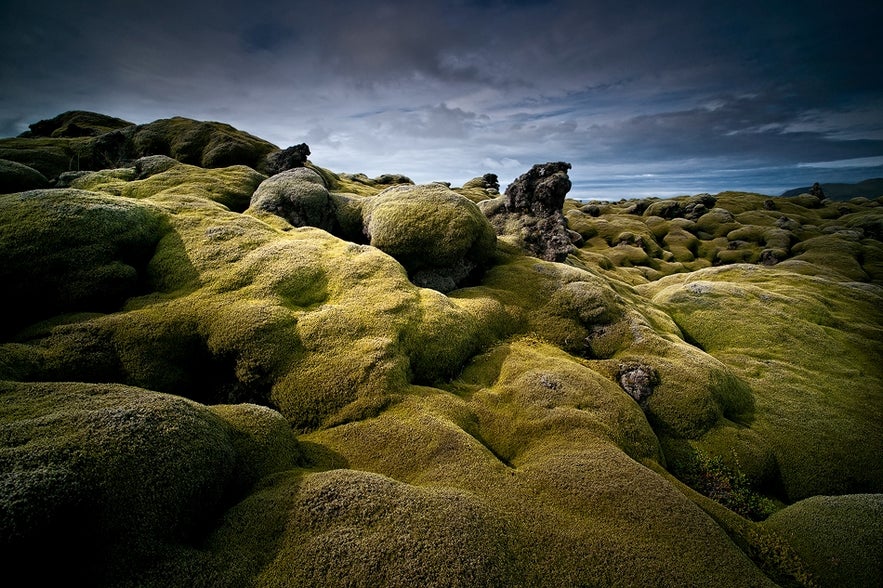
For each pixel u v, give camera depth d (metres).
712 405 26.25
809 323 40.28
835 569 15.69
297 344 22.08
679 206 144.75
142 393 13.80
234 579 9.78
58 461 9.41
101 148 64.19
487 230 40.28
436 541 11.13
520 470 16.80
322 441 17.78
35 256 22.55
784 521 18.48
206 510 11.66
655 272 88.06
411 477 15.61
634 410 23.31
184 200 36.09
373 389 19.98
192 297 24.33
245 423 15.53
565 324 32.47
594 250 105.12
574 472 16.36
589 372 25.67
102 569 9.04
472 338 27.39
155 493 10.27
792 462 24.42
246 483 13.63
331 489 12.52
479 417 20.98
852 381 32.91
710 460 23.47
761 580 12.93
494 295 34.25
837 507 18.64
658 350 30.19
